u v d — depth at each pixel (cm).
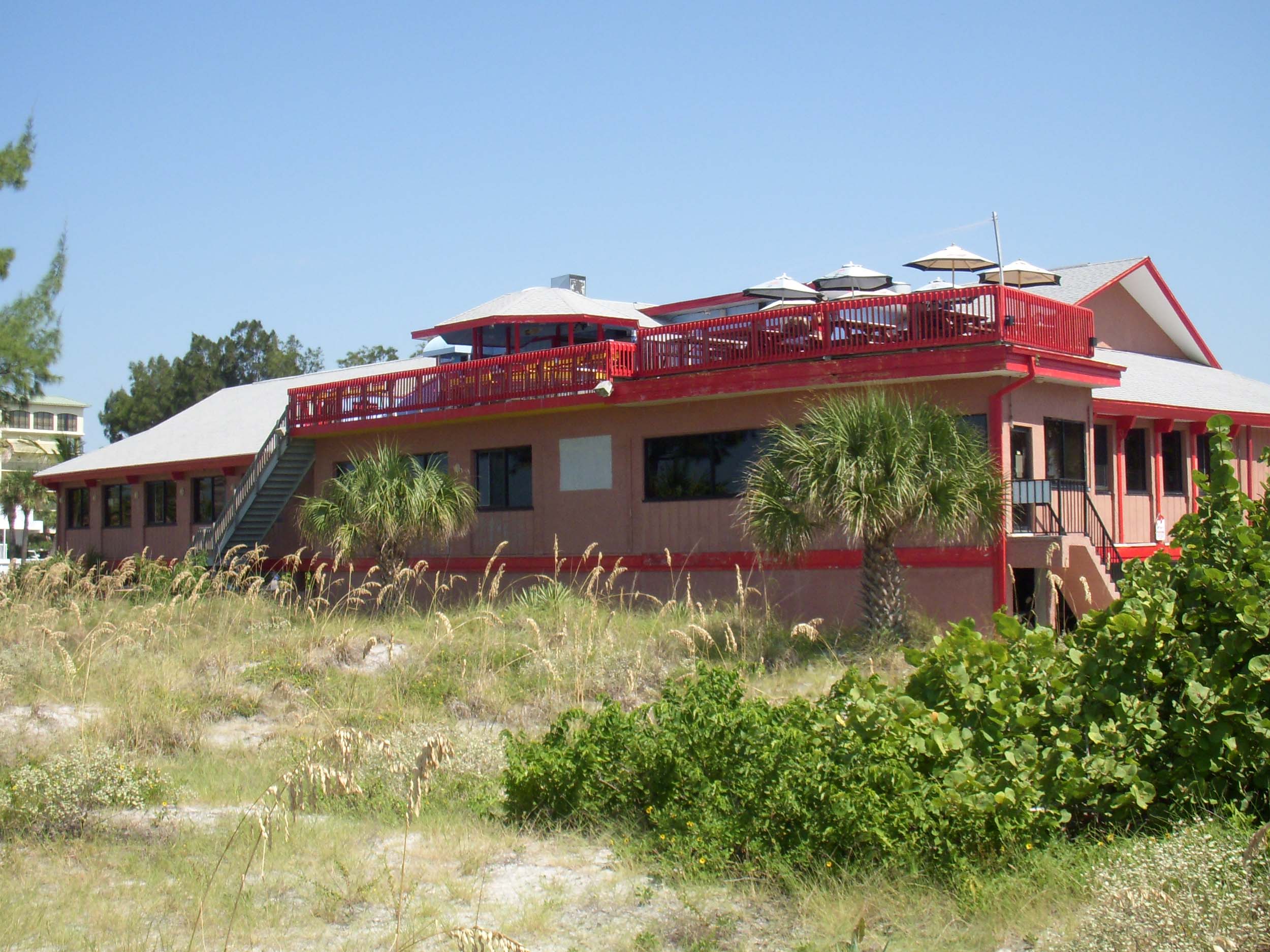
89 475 3884
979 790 802
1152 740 834
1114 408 2322
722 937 696
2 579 2452
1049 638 924
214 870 739
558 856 873
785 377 2028
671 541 2247
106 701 1469
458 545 2644
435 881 811
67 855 878
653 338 2261
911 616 1777
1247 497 897
